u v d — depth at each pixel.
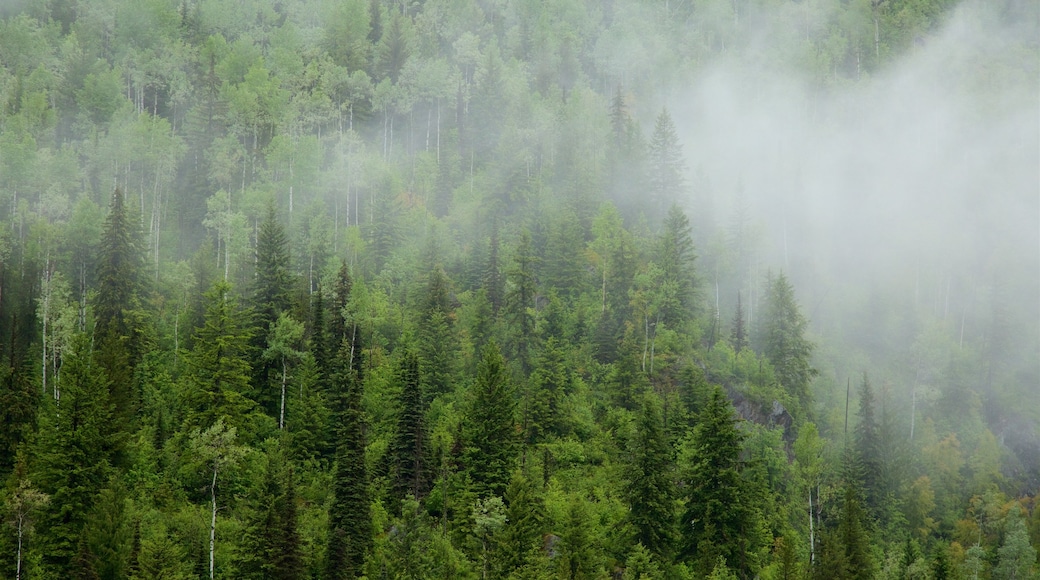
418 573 56.66
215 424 63.53
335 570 56.88
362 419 69.00
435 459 71.44
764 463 80.00
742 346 105.75
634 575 60.09
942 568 70.94
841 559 65.75
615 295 104.75
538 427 80.69
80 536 54.12
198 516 61.66
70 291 91.69
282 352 80.19
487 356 75.44
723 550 64.31
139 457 66.69
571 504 66.25
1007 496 104.00
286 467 63.47
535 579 55.75
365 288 91.88
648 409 69.38
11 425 66.75
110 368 69.81
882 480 89.25
